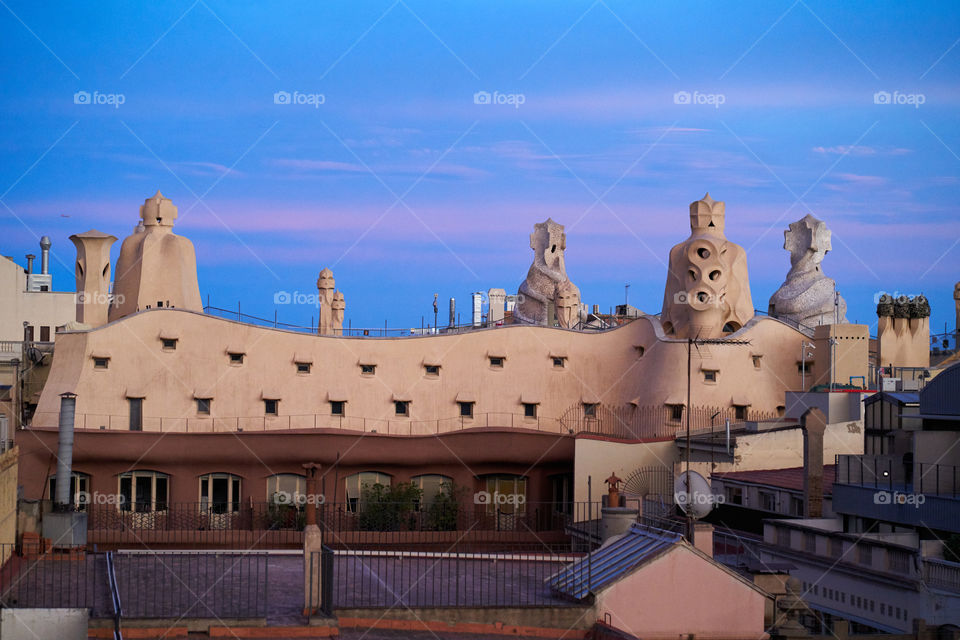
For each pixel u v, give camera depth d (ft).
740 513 184.14
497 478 256.52
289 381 266.98
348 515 247.29
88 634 89.86
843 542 145.38
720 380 261.65
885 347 281.74
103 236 288.92
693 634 99.30
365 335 280.31
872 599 137.59
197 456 246.68
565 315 321.11
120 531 232.94
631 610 98.84
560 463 254.27
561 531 242.99
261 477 248.93
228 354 265.75
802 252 327.67
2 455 112.78
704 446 223.30
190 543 233.96
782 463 210.79
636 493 227.61
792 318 318.86
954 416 147.95
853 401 214.28
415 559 122.01
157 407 259.19
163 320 265.13
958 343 324.80
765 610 103.71
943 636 110.63
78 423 253.03
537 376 277.03
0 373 274.16
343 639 91.30
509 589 106.22
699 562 100.17
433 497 253.85
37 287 354.95
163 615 92.63
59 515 121.80
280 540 235.81
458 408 272.92
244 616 91.71
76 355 260.42
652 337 270.87
